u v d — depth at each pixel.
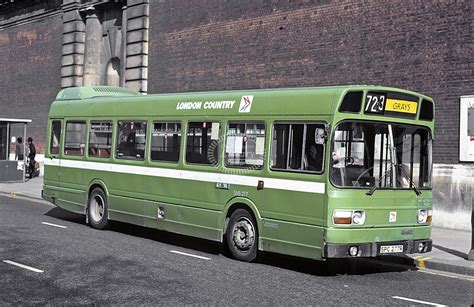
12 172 25.56
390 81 15.05
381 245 9.05
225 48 19.66
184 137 11.25
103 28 26.11
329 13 16.48
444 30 14.08
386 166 9.27
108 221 13.75
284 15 17.73
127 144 12.65
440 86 14.12
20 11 30.83
